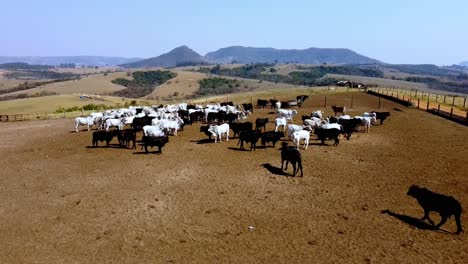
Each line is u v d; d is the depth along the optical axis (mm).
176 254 12742
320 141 28672
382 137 29938
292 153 20281
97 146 28922
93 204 17031
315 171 21297
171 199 17484
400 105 50344
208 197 17688
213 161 23500
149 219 15422
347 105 51625
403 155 24344
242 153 25438
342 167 21969
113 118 36562
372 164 22484
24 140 33344
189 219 15391
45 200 17641
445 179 19578
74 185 19688
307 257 12477
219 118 38219
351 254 12625
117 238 13875
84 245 13406
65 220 15430
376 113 36312
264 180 19906
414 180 19562
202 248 13117
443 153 24594
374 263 12086
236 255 12641
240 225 14828
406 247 13016
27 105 97250
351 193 17969
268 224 14883
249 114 45031
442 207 14078
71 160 24812
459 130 32250
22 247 13312
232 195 17906
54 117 53750
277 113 41688
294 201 17125
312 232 14188
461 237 13664
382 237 13727
